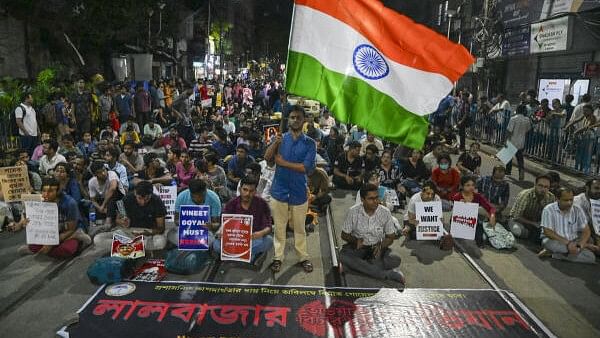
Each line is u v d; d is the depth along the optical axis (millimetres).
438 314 4934
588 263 6477
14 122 11406
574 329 4820
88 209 7641
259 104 25219
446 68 4887
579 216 6625
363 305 5066
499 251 6922
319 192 8531
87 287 5457
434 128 14406
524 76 19266
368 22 4914
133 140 10664
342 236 6004
